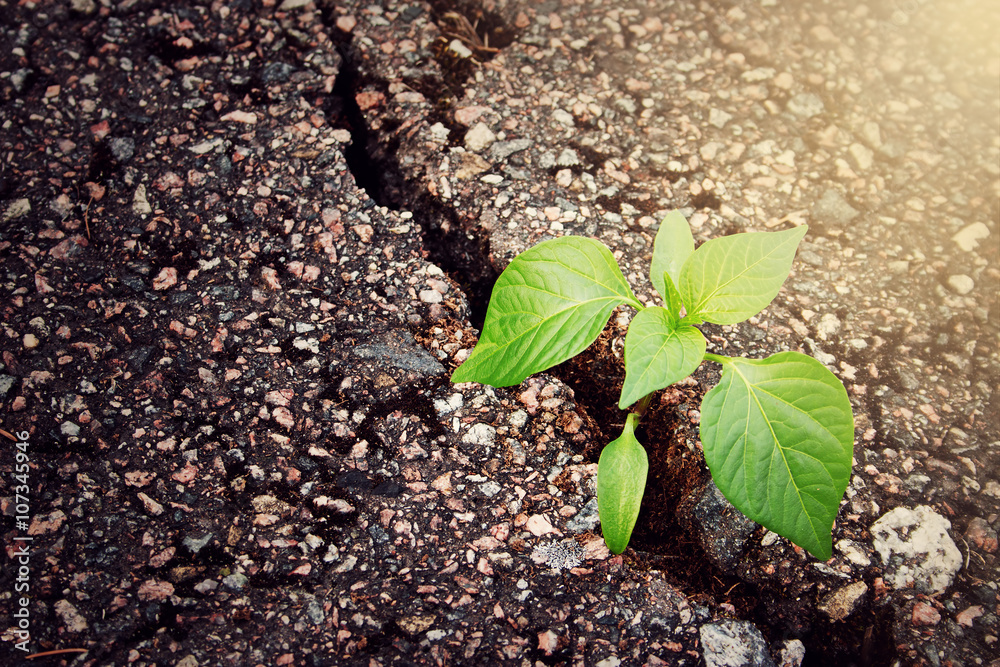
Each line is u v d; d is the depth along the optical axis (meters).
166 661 0.30
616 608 0.32
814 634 0.33
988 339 0.37
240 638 0.31
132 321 0.35
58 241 0.36
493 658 0.31
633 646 0.32
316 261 0.37
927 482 0.35
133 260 0.36
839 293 0.38
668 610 0.32
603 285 0.31
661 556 0.33
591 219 0.38
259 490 0.33
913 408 0.36
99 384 0.34
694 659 0.32
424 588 0.32
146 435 0.33
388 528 0.33
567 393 0.35
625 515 0.31
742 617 0.32
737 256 0.30
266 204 0.37
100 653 0.30
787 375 0.29
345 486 0.33
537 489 0.33
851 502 0.34
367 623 0.31
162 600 0.31
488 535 0.33
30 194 0.37
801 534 0.29
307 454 0.33
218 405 0.34
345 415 0.34
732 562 0.33
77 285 0.35
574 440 0.34
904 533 0.34
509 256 0.37
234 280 0.36
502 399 0.35
